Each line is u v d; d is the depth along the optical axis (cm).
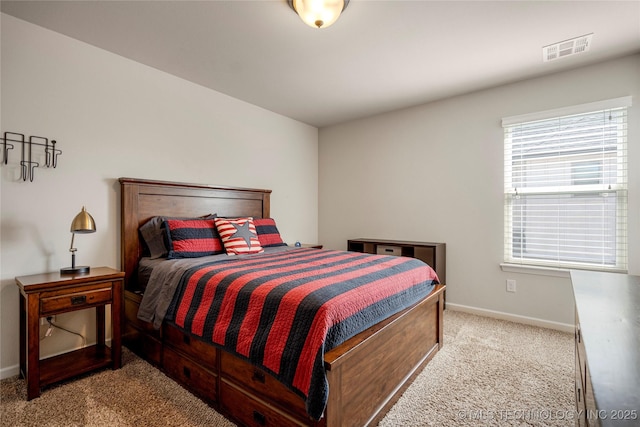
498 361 225
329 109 391
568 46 242
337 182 453
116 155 260
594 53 253
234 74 296
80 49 240
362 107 383
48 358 217
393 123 397
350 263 222
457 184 347
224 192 337
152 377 204
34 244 218
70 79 235
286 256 258
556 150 291
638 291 129
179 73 294
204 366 179
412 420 162
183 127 307
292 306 144
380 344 164
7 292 207
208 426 158
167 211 287
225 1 192
